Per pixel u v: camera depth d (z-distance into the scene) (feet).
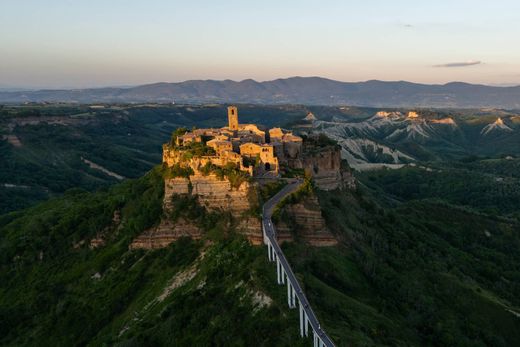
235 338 320.29
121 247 491.31
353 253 444.14
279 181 488.44
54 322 447.83
